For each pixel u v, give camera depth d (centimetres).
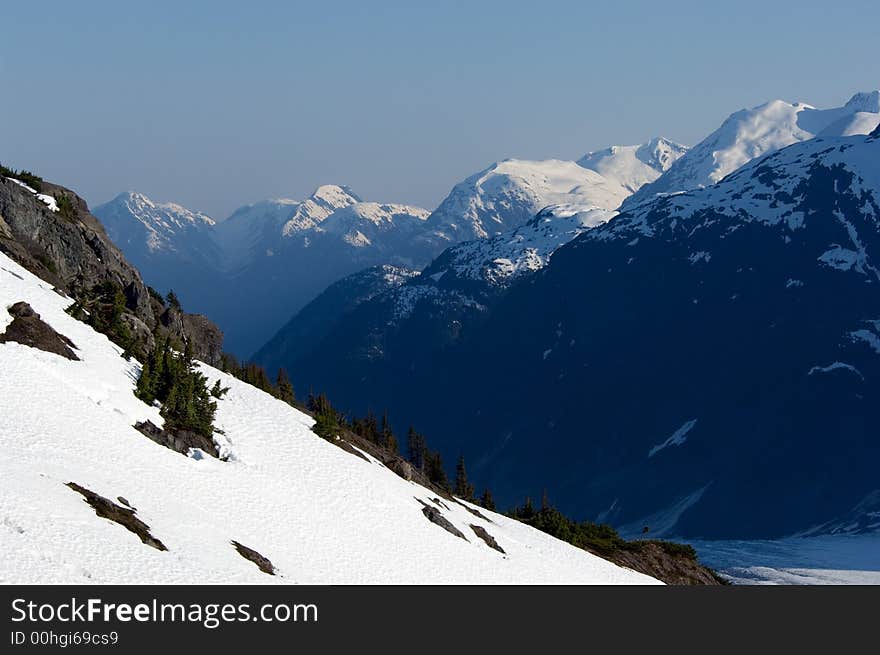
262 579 6047
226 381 9500
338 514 7888
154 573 5444
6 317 7438
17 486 5506
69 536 5309
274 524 7125
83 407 6988
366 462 9438
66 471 6000
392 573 7400
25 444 6122
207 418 7894
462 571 8125
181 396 7781
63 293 8794
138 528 5803
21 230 9312
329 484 8269
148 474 6688
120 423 7119
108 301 9069
